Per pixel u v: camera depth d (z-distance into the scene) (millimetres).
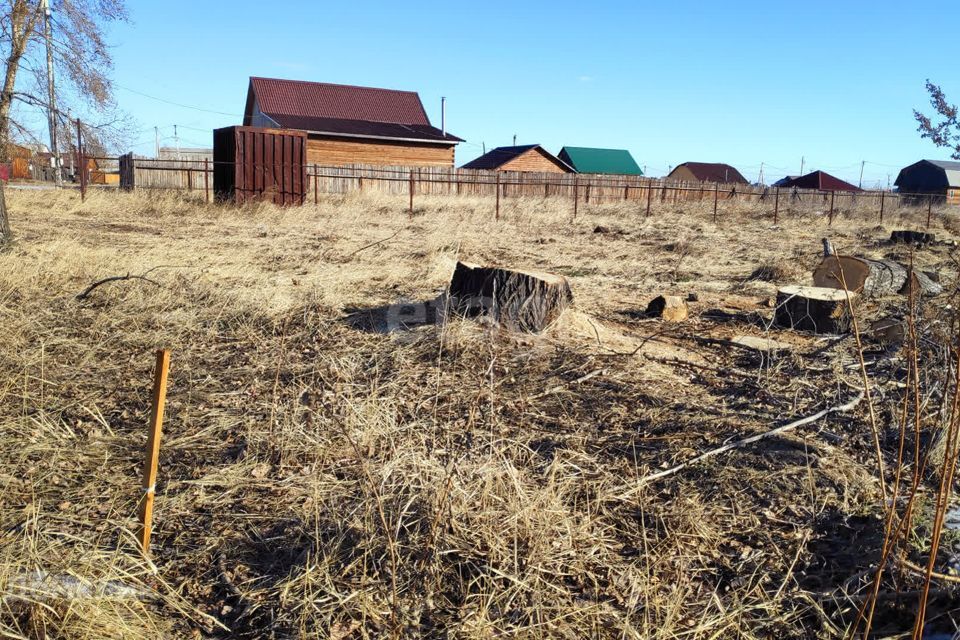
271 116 35500
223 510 3396
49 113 12562
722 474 3762
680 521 3305
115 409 4520
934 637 2609
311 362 5480
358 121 38062
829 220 22547
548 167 44500
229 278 8195
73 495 3459
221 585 2871
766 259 12766
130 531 3068
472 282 6582
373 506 3199
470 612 2684
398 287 8469
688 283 10305
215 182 20844
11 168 32062
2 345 5402
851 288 8234
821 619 2697
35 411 4398
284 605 2719
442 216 19031
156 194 20234
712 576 2977
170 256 9602
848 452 4090
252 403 4660
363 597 2725
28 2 11602
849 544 3178
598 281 10148
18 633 2381
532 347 5844
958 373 2307
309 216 17734
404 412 4520
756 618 2721
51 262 8070
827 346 6297
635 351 5809
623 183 30578
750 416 4602
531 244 14219
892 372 5406
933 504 3428
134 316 6309
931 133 2736
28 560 2752
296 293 7590
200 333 6145
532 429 4348
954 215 25953
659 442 4199
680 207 27594
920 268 10602
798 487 3648
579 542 3115
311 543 3096
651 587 2840
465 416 4480
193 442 4082
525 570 2900
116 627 2486
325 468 3760
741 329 7184
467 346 5703
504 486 3295
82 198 18688
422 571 2828
